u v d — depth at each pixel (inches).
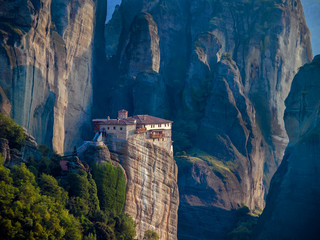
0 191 4566.9
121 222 5836.6
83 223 5339.6
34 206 4692.4
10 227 4367.6
